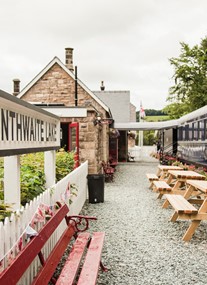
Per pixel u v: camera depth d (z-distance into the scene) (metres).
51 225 4.19
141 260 5.57
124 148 32.88
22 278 3.86
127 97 35.53
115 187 14.48
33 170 6.68
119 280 4.76
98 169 16.11
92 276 3.75
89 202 10.70
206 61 32.25
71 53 24.41
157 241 6.61
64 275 3.77
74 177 8.19
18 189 4.32
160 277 4.89
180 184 11.14
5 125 3.38
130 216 8.76
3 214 4.02
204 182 8.71
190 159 19.88
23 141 4.03
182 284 4.66
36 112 4.54
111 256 5.74
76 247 4.67
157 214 8.99
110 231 7.30
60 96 20.62
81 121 14.90
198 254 5.88
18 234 3.79
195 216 6.54
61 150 12.05
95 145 15.09
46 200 5.08
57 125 6.05
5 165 4.31
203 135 16.23
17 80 26.58
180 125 23.98
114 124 27.69
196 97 32.56
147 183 15.88
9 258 3.45
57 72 20.64
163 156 28.20
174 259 5.63
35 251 3.42
